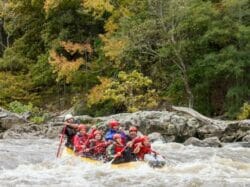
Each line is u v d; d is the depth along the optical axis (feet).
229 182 49.08
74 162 63.41
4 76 143.33
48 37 144.15
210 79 121.08
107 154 61.46
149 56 130.31
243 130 94.53
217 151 77.97
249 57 116.16
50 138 100.73
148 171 56.18
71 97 142.72
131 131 61.67
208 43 123.13
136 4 129.80
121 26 126.11
